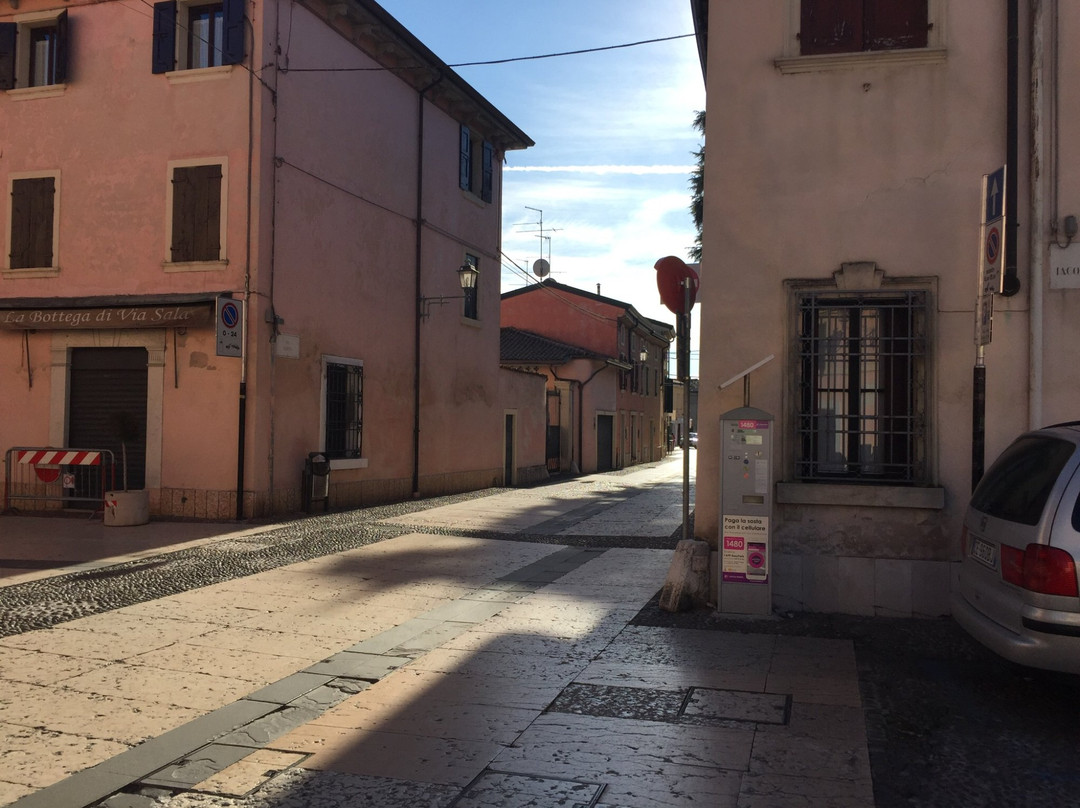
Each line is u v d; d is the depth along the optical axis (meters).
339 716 4.92
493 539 12.24
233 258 13.89
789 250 7.49
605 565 10.07
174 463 14.03
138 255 14.40
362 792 3.89
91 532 12.23
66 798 3.77
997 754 4.42
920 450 7.30
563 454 32.91
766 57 7.61
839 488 7.26
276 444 14.28
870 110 7.43
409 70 18.55
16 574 9.04
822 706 5.09
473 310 22.16
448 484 20.62
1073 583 4.58
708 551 7.58
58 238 14.84
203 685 5.48
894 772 4.19
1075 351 7.04
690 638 6.64
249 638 6.68
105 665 5.87
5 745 4.39
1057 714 5.03
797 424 7.47
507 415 25.47
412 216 18.86
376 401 17.39
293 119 14.68
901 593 7.22
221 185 13.98
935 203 7.31
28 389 14.82
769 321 7.50
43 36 15.34
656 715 4.93
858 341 7.54
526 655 6.21
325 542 11.59
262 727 4.73
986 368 7.18
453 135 20.78
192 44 14.45
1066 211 7.09
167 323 13.65
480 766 4.19
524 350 34.59
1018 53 7.21
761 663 5.97
